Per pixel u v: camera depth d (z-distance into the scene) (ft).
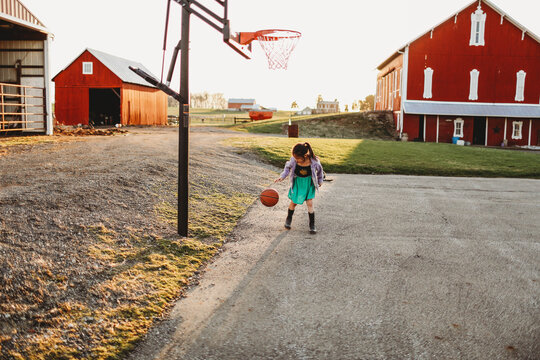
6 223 17.44
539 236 23.71
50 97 56.59
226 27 20.56
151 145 48.80
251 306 14.79
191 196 28.17
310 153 23.06
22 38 55.52
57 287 14.24
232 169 40.29
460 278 17.49
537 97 113.39
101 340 12.28
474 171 49.47
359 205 30.58
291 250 20.53
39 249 16.11
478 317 14.28
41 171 27.61
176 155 41.06
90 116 114.01
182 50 20.84
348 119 128.98
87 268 15.84
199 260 18.84
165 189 28.27
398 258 19.70
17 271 14.29
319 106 436.76
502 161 57.88
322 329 13.37
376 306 14.94
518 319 14.19
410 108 111.75
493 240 22.79
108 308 13.84
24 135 55.06
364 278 17.33
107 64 107.04
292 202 23.67
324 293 15.90
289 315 14.21
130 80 111.34
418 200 32.83
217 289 16.10
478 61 112.88
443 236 23.36
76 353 11.58
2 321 12.08
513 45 112.47
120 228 20.07
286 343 12.55
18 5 53.98
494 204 31.89
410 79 113.80
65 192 22.75
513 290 16.40
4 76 56.54
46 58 55.52
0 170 27.20
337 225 25.12
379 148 66.54
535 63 112.68
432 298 15.62
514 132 114.83
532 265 19.12
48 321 12.62
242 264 18.61
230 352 12.07
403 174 47.65
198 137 67.46
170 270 17.33
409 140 115.14
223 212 26.45
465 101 113.80
